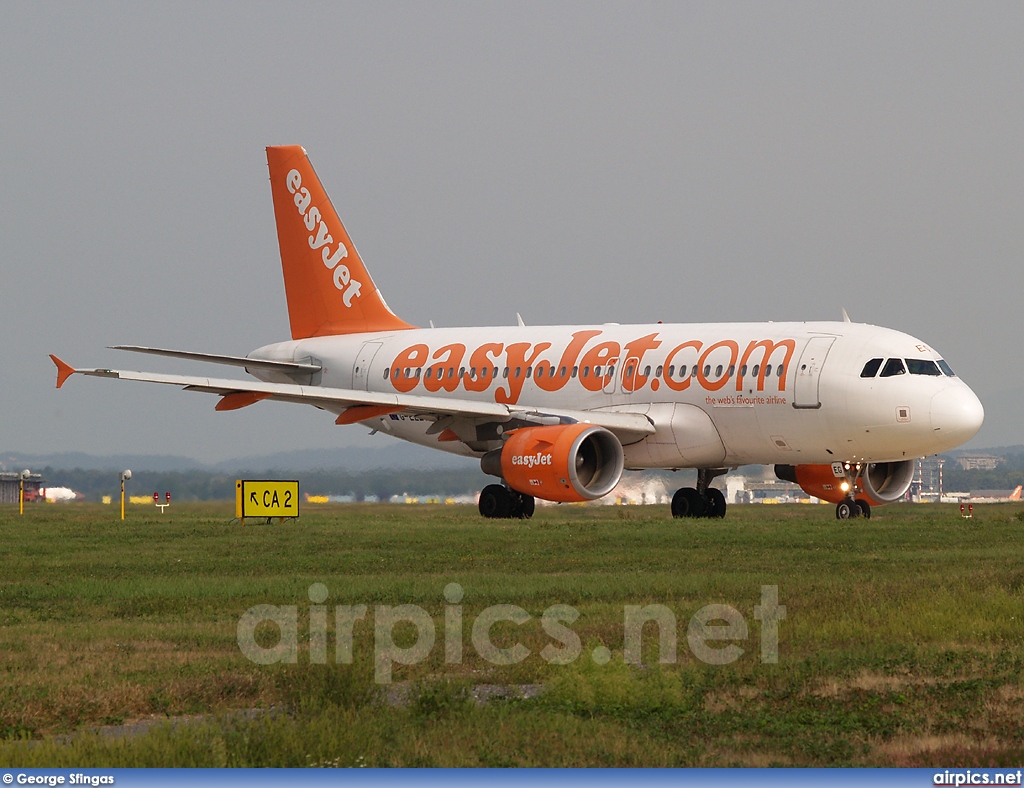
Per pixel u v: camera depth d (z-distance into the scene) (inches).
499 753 1323.8
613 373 4822.8
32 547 3582.7
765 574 2659.9
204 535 4013.3
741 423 4507.9
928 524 4264.3
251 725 1384.1
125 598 2411.4
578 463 4549.7
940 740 1379.2
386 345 5620.1
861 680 1646.2
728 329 4675.2
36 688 1583.4
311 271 5935.0
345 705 1497.3
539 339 5152.6
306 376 5812.0
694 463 4699.8
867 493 4879.4
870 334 4377.5
